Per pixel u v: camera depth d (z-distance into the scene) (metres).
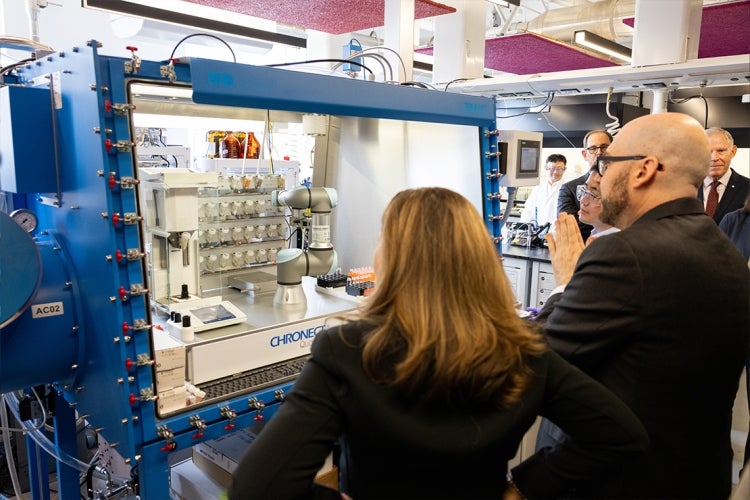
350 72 2.60
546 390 0.92
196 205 1.90
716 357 1.16
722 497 1.26
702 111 5.20
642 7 2.38
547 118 5.65
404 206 0.88
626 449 0.93
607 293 1.12
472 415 0.83
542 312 1.46
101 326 1.36
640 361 1.13
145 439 1.32
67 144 1.40
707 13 3.06
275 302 2.05
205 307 1.82
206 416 1.44
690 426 1.18
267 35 3.92
